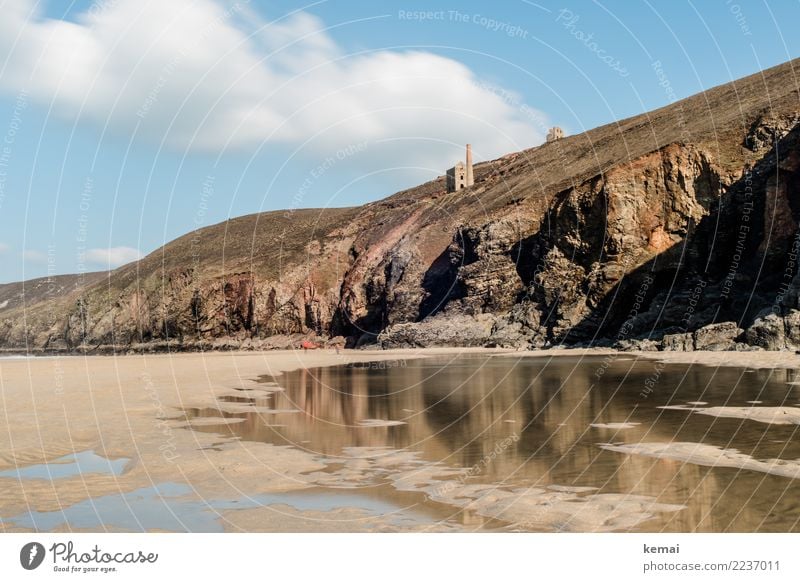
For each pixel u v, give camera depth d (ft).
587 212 180.65
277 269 326.44
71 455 44.98
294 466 40.78
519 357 145.79
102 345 348.79
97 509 32.60
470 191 316.40
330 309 304.50
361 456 43.50
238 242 421.59
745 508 28.14
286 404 73.72
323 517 30.55
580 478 34.45
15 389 92.68
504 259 215.51
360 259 301.43
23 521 31.09
